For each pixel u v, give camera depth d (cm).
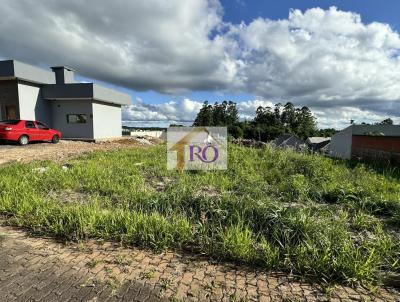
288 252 290
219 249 306
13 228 379
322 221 346
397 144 807
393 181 569
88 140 1831
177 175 672
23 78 1605
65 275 266
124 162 842
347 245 288
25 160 889
